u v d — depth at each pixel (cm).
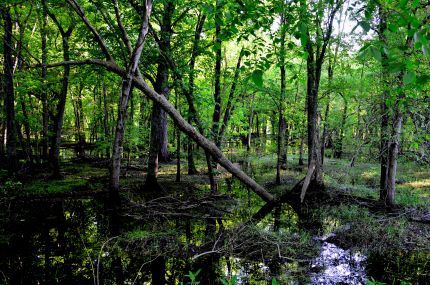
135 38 1345
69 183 1556
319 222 1018
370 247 814
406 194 1351
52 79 1639
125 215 1056
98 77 1622
